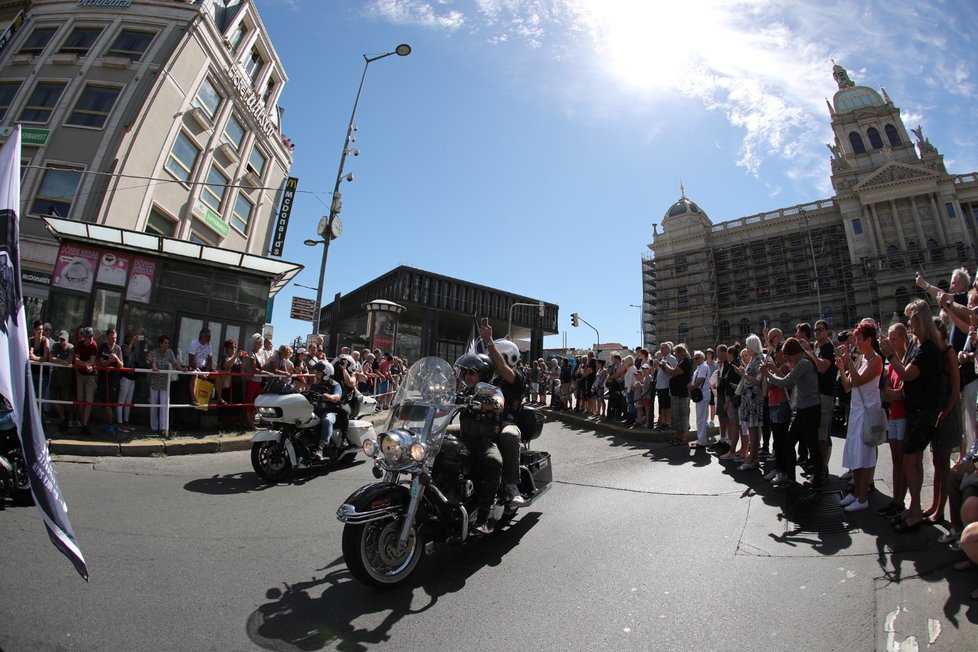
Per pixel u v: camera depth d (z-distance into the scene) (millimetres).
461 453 4156
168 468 7242
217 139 23719
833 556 3906
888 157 69688
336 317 16344
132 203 19516
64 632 2781
